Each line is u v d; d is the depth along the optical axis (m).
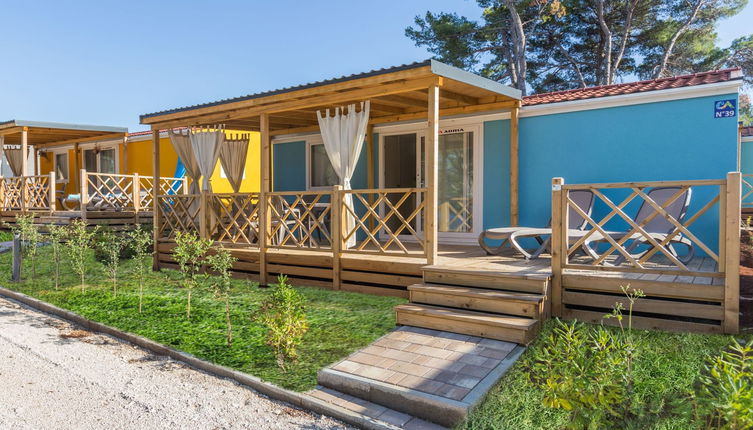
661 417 3.18
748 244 7.84
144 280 7.84
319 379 3.91
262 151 7.32
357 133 6.78
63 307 6.44
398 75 5.75
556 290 4.88
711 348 3.93
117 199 11.75
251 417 3.50
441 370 3.86
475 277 5.16
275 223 8.45
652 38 19.55
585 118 6.93
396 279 6.09
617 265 5.32
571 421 3.12
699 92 6.10
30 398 3.78
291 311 4.37
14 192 13.14
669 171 6.38
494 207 7.73
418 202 8.42
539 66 21.12
